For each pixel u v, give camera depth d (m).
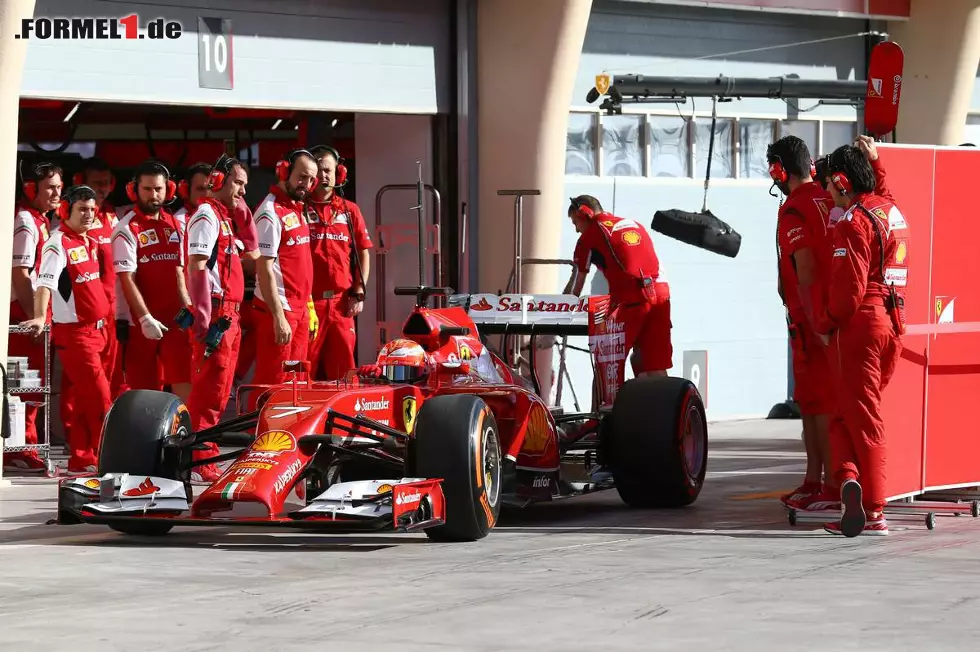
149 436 16.00
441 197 29.98
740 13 33.75
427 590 12.55
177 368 23.11
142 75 25.73
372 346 30.62
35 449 22.55
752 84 32.81
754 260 34.06
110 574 13.46
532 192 27.55
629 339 22.86
